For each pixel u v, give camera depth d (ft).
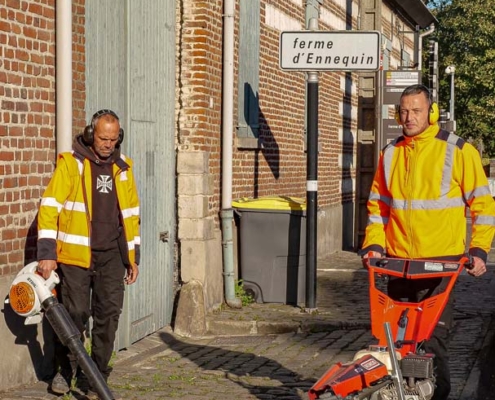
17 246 25.36
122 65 30.96
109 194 24.18
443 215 21.03
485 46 175.32
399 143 21.62
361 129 64.34
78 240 23.82
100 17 29.30
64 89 26.71
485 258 20.63
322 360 30.25
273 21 47.78
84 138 24.03
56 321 22.70
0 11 24.44
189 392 25.77
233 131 40.55
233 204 39.22
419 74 59.52
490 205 20.89
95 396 24.18
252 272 39.42
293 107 51.88
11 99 24.98
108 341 24.58
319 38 36.55
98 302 24.48
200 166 35.76
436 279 21.01
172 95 35.73
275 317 36.27
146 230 32.89
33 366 26.03
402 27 101.81
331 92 63.57
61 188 23.71
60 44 26.66
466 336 34.37
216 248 37.55
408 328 19.77
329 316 37.01
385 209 21.89
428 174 21.07
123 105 30.99
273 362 29.91
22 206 25.57
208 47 36.60
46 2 26.43
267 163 46.42
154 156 33.63
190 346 32.53
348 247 69.72
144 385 26.58
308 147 37.29
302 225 38.99
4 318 24.68
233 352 31.53
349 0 68.80
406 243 21.31
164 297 34.78
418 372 18.72
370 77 63.82
